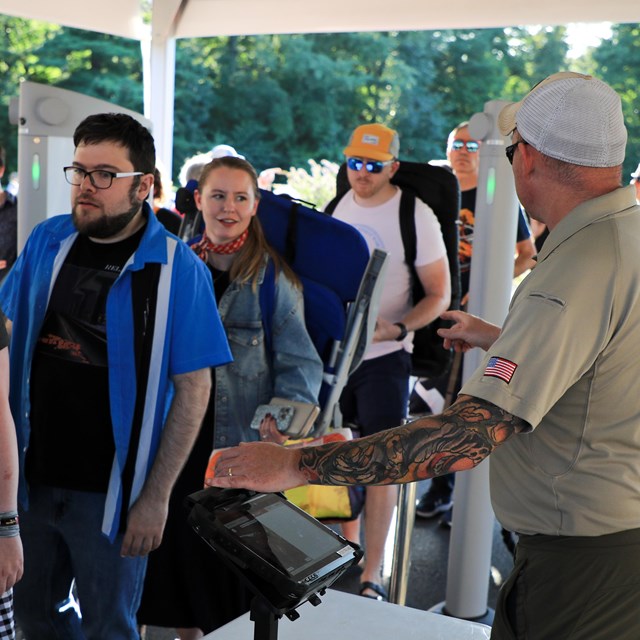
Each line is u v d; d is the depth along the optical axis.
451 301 3.90
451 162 4.95
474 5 4.81
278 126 19.05
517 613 1.57
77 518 2.34
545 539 1.54
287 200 3.05
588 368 1.45
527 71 18.89
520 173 1.59
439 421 1.42
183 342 2.30
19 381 2.38
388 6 5.08
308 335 2.91
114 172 2.23
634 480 1.49
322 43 19.12
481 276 3.19
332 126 19.09
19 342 2.39
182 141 19.03
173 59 6.00
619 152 1.52
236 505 1.43
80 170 2.24
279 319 2.87
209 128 19.08
